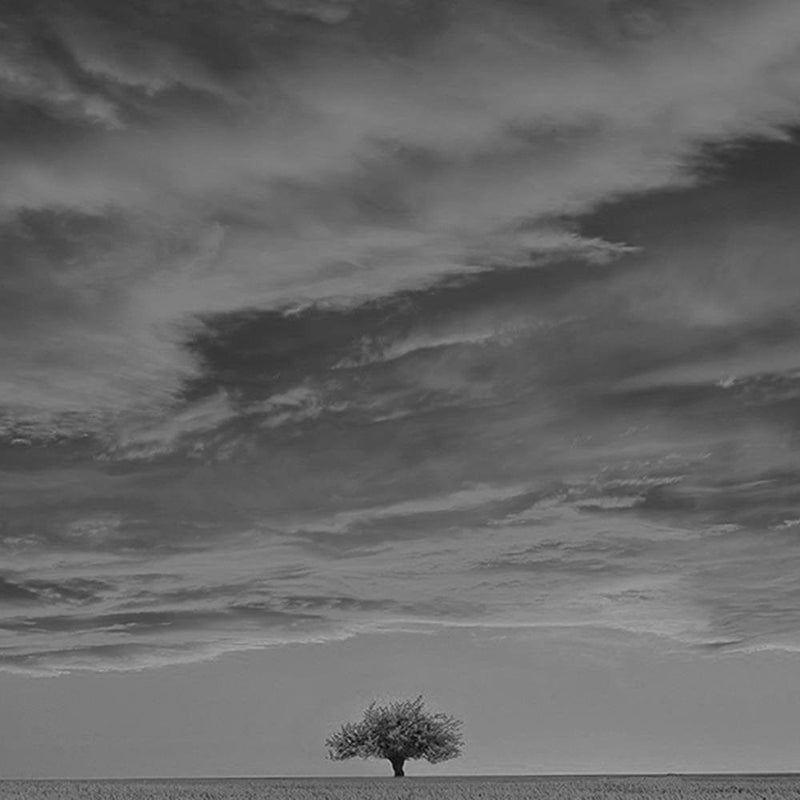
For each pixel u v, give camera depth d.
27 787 63.38
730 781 66.62
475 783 66.31
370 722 73.69
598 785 61.22
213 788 61.31
